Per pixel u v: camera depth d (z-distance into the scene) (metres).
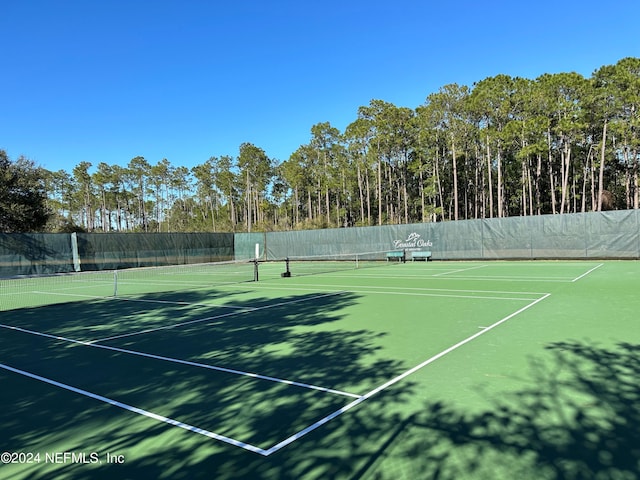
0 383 5.01
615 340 5.81
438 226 24.91
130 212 94.31
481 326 7.07
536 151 38.88
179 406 4.09
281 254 31.33
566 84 37.03
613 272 15.02
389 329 7.10
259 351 6.02
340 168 58.22
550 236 21.77
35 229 33.00
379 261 26.94
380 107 48.66
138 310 10.26
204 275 21.22
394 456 2.98
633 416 3.47
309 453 3.07
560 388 4.13
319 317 8.45
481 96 40.78
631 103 33.94
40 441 3.47
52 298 13.46
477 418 3.54
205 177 77.69
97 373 5.28
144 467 2.98
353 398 4.10
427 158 47.75
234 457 3.06
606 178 46.38
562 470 2.73
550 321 7.24
